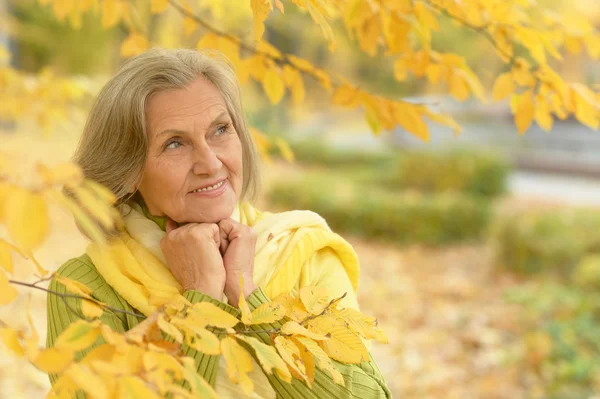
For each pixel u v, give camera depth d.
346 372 1.37
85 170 1.42
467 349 5.74
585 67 11.41
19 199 0.77
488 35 2.08
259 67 2.16
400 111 2.06
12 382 3.91
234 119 1.50
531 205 12.80
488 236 9.94
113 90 1.38
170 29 5.23
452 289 7.56
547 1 7.54
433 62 2.10
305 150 18.61
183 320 1.15
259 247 1.48
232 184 1.46
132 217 1.48
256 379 1.40
